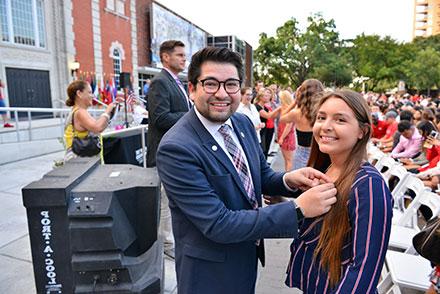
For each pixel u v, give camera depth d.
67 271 1.68
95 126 2.92
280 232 1.22
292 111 3.98
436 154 5.04
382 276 2.55
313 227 1.42
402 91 32.66
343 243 1.27
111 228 1.61
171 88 2.73
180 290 1.43
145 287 1.78
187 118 1.41
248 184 1.44
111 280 1.71
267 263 3.11
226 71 1.31
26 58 13.93
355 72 43.16
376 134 8.50
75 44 15.77
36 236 1.64
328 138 1.33
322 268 1.34
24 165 6.48
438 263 1.73
